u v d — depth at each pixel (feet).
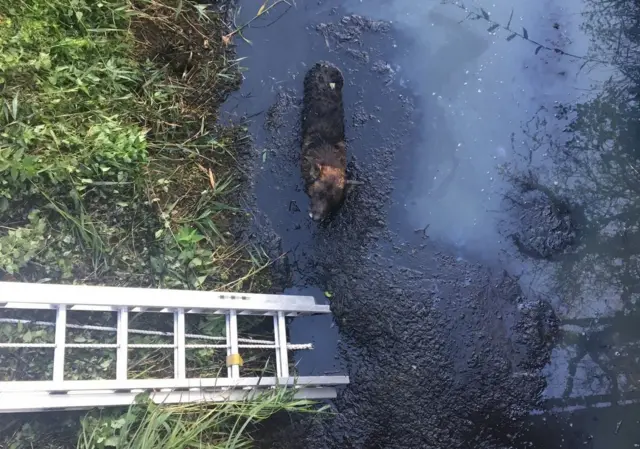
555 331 12.14
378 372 11.58
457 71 12.91
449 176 12.53
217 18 12.34
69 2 10.57
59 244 10.00
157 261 10.59
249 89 12.35
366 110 12.53
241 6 12.58
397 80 12.71
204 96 11.97
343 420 11.31
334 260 11.95
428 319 11.87
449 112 12.74
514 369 11.89
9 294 8.37
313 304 10.85
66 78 10.34
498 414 11.66
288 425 11.08
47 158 9.81
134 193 10.55
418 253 12.16
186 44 11.87
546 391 11.88
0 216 9.75
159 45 11.60
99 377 9.87
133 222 10.56
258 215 11.89
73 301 8.79
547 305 12.23
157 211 10.79
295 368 11.35
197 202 11.44
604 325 12.24
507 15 13.20
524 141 12.80
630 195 12.68
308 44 12.67
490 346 11.92
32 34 10.07
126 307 9.36
